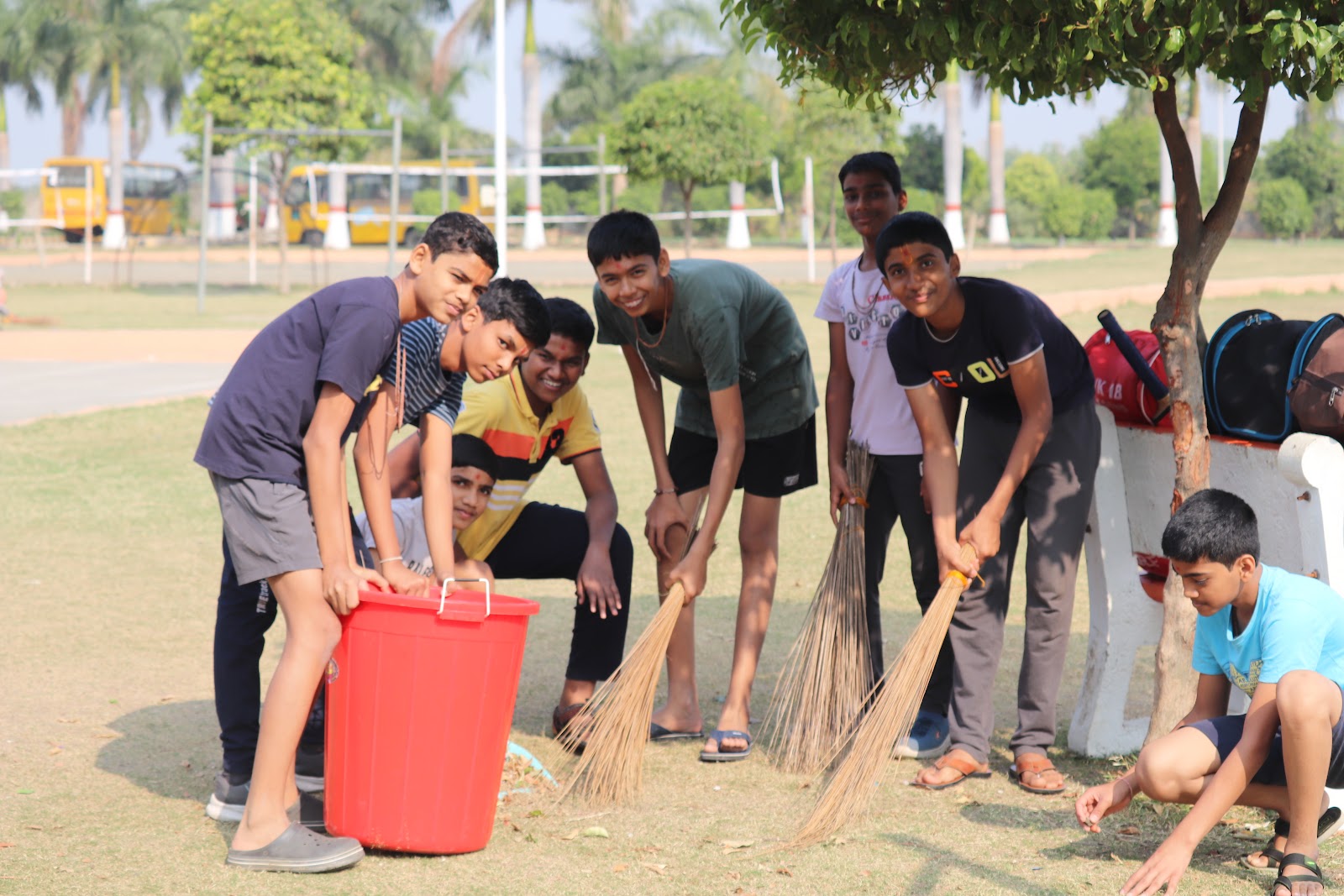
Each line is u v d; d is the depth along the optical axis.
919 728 4.57
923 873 3.43
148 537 7.66
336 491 3.45
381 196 41.91
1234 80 3.54
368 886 3.34
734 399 4.35
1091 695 4.39
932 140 52.28
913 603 6.36
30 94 48.66
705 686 5.24
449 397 3.89
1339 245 42.38
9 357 16.61
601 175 27.02
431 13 47.56
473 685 3.43
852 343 4.61
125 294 28.78
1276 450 3.94
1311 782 3.20
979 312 3.97
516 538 4.61
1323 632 3.28
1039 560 4.14
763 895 3.29
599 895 3.29
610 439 10.64
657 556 4.75
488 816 3.58
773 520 4.64
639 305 4.21
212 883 3.33
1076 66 3.76
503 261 17.44
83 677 5.18
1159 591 4.31
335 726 3.52
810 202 28.47
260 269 36.31
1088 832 3.72
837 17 3.70
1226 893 3.28
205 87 27.41
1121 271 28.81
